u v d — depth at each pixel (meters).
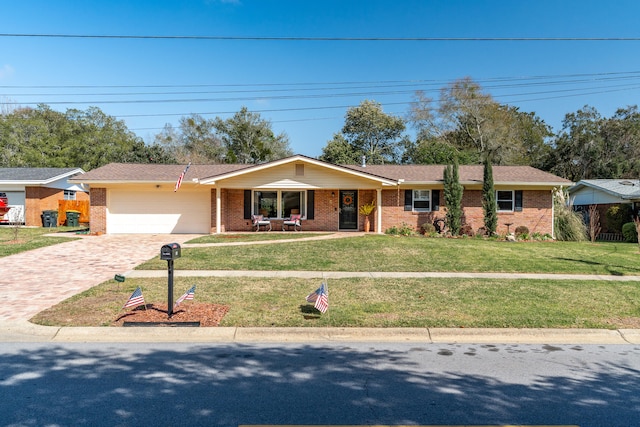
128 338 6.70
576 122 41.59
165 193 22.00
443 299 8.75
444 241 17.73
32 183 25.88
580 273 11.85
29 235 19.92
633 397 4.68
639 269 12.46
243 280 10.40
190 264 12.50
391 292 9.31
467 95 46.88
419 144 46.97
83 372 5.26
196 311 7.72
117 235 20.55
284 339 6.75
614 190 25.97
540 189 22.89
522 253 15.19
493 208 21.00
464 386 4.93
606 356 6.08
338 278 10.77
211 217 22.02
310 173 21.27
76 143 47.53
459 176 23.36
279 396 4.60
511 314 7.76
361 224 23.06
